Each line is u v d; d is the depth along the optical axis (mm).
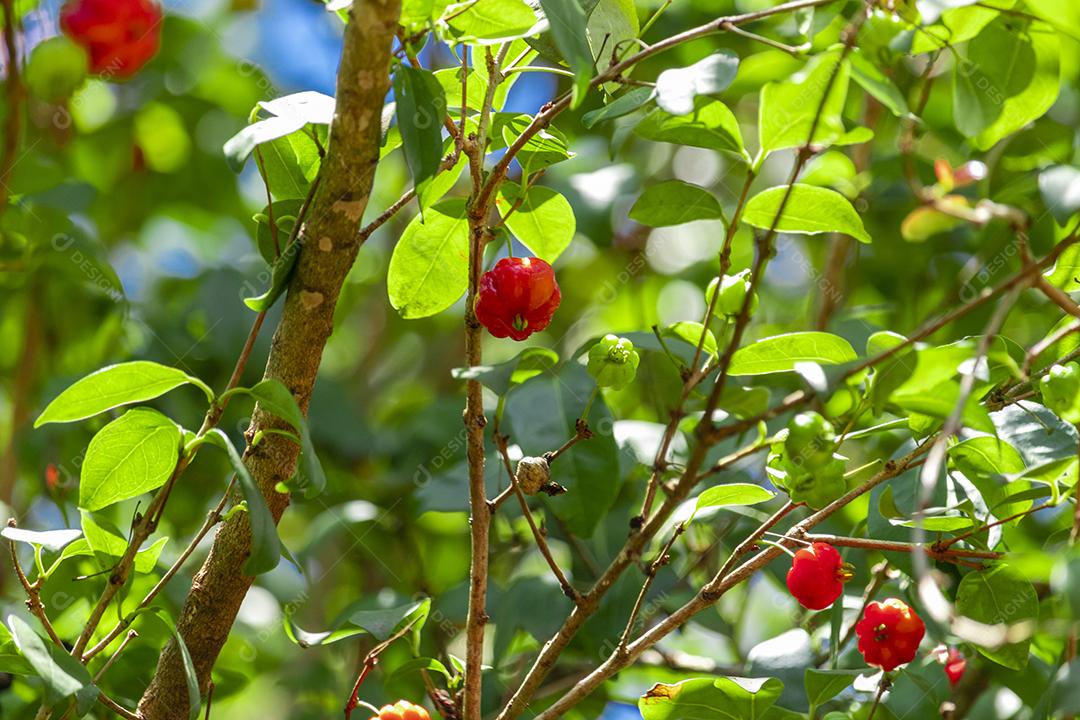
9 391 1513
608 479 1297
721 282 1126
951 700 1302
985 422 1108
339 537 1500
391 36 1093
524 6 1119
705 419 1094
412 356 1880
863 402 1133
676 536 1164
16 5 1384
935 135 1481
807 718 1188
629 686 1408
